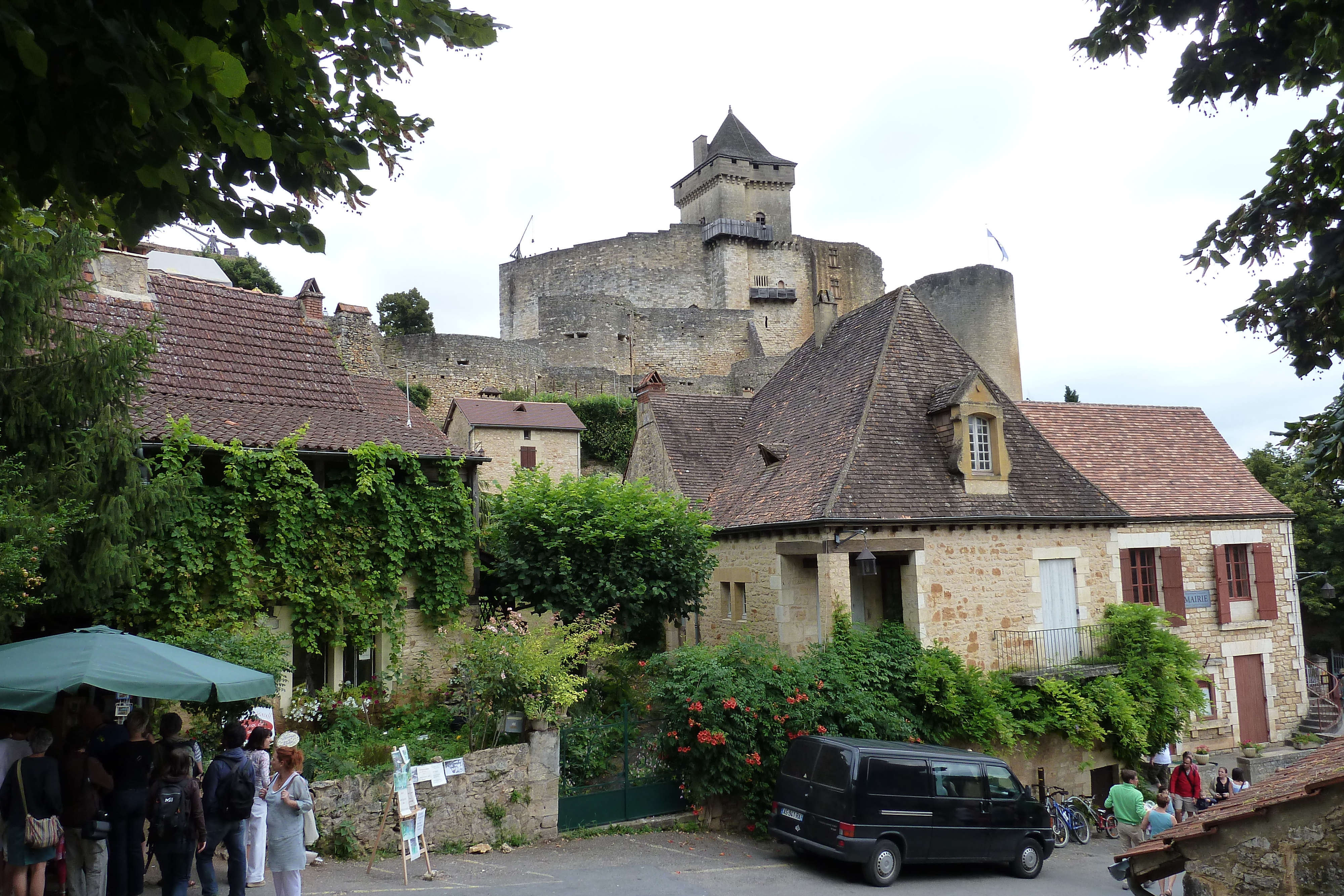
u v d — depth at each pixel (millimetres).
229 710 10188
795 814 11422
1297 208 6156
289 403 14570
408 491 13484
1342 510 28203
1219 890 6789
